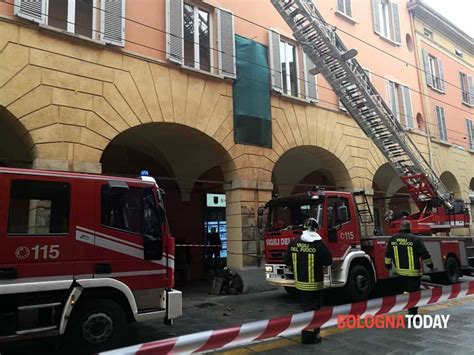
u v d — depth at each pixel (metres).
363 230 9.68
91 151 8.70
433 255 10.90
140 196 5.74
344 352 5.36
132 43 9.77
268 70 12.56
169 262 5.87
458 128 21.58
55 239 4.96
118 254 5.40
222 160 11.59
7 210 4.71
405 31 19.27
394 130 11.84
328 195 8.65
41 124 8.10
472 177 21.70
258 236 11.46
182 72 10.56
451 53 22.50
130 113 9.45
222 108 11.29
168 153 13.49
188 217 15.16
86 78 8.86
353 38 16.12
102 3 9.30
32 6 8.23
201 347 3.84
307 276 5.91
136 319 5.36
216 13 11.55
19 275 4.67
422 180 12.43
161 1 10.48
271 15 13.15
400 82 18.00
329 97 14.58
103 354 3.40
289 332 4.56
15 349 5.76
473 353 5.21
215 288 11.03
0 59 7.77
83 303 5.12
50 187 5.06
